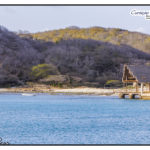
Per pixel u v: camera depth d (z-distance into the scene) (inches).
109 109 4205.2
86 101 5359.3
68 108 4325.8
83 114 3688.5
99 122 3080.7
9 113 3762.3
